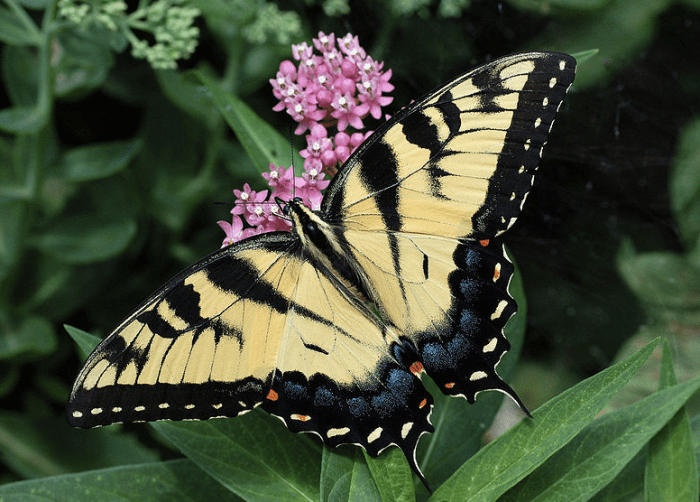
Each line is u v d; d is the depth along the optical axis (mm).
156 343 593
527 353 813
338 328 604
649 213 777
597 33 752
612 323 799
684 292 745
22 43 686
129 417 592
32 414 727
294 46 625
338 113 622
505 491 588
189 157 766
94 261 722
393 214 606
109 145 710
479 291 605
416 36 752
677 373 725
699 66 731
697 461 595
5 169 720
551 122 594
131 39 683
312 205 617
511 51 771
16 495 605
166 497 612
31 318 713
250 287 600
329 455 595
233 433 607
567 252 799
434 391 625
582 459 594
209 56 833
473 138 598
